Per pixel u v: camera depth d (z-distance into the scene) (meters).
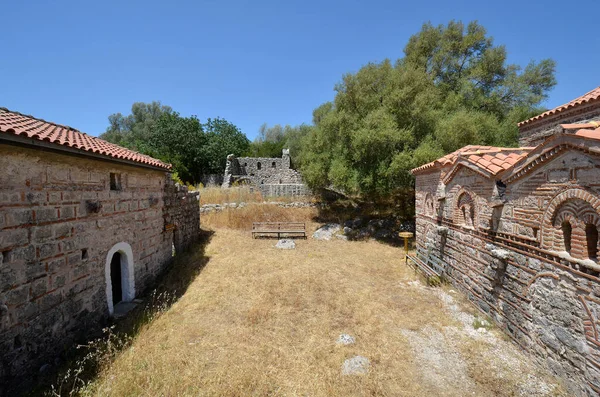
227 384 4.34
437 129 13.84
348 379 4.45
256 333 5.83
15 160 4.30
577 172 3.84
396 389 4.24
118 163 6.80
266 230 16.48
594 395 3.61
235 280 8.84
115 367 4.75
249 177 30.25
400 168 12.93
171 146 31.80
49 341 4.89
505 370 4.55
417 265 9.57
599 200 3.50
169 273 9.47
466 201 7.23
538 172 4.64
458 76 20.30
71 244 5.44
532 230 4.79
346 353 5.10
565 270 4.11
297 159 19.83
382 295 7.65
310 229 16.88
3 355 4.08
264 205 19.28
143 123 53.06
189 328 6.04
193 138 32.25
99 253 6.28
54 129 6.12
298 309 6.88
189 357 5.02
